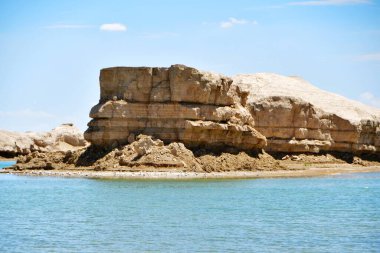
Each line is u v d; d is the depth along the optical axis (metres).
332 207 84.56
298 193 98.50
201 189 97.69
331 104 180.62
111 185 100.81
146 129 121.31
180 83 120.88
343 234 66.31
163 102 121.56
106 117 121.44
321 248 60.16
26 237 63.72
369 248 60.34
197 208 80.62
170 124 120.62
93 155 122.50
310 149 161.00
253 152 134.25
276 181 114.62
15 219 73.19
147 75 122.50
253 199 89.69
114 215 75.19
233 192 96.12
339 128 170.62
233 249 59.38
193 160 118.50
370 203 88.75
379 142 181.75
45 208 80.50
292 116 159.00
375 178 129.50
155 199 87.06
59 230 66.94
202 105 122.75
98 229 67.31
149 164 115.00
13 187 100.44
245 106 138.00
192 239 63.06
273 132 157.50
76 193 92.75
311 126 163.12
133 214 75.81
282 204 86.12
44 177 113.88
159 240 62.50
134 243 61.25
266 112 157.00
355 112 181.38
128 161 116.00
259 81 180.62
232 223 71.25
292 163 153.00
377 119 185.00
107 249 59.03
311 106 163.38
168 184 102.25
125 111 121.44
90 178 110.19
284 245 61.19
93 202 84.56
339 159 167.75
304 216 76.94
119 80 123.75
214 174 117.00
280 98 158.88
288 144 157.12
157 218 73.44
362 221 73.88
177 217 74.25
